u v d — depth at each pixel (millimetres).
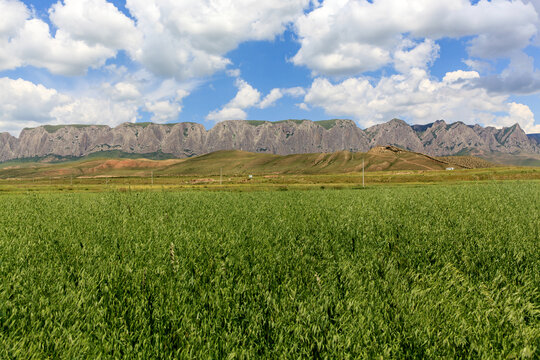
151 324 5480
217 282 7070
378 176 136125
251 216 19219
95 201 31312
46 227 15461
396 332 5141
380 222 16078
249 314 5609
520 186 50844
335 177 142375
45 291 6613
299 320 5352
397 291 6613
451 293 6859
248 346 4848
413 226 15055
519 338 5098
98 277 7598
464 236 12547
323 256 9602
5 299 6180
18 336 4863
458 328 5305
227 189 78500
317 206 25453
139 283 7113
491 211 21031
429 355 4602
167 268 8359
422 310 5875
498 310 5914
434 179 114938
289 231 13906
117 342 4848
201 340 4832
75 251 10289
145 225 15906
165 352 4586
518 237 12195
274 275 7812
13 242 11883
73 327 5141
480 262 9203
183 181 176250
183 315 5570
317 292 6672
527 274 8180
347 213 19797
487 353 4598
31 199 36219
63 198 37562
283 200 31953
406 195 36156
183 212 21719
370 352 4668
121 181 186875
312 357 4508
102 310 5715
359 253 10102
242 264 8797
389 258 9383
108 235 13102
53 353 4539
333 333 5020
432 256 9797
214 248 10742
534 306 6336
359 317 5465
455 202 26875
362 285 7156
